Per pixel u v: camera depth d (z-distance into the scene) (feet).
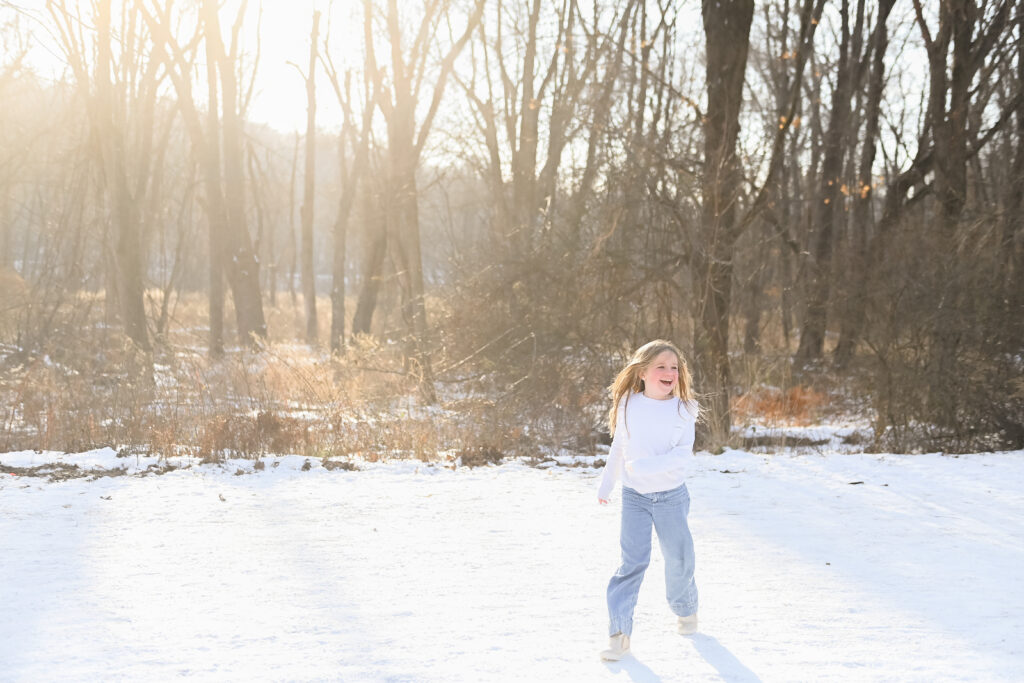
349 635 16.31
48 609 17.83
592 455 41.47
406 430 42.93
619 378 16.56
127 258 80.28
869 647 15.69
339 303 112.37
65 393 49.60
